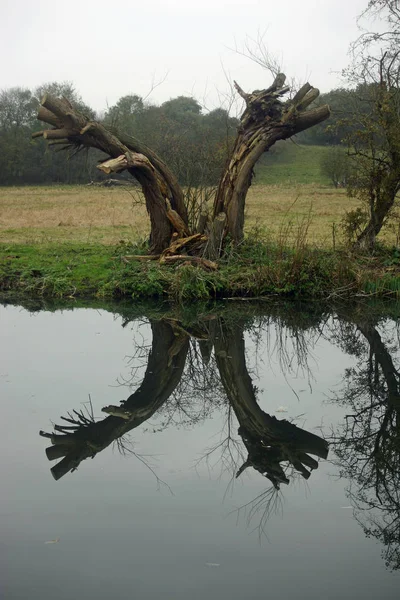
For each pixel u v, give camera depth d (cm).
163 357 1055
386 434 748
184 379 953
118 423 769
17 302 1489
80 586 440
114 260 1673
